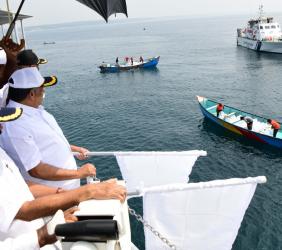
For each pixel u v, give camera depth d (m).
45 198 2.51
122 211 2.57
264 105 42.50
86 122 39.91
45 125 3.40
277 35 87.31
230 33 177.75
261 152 28.36
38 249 2.31
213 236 4.10
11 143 3.13
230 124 31.92
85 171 3.56
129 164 5.02
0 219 2.36
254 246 16.91
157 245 4.09
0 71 3.21
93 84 62.56
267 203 20.47
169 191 3.88
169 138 33.16
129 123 38.56
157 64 82.75
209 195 3.94
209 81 59.41
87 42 188.38
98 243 2.13
